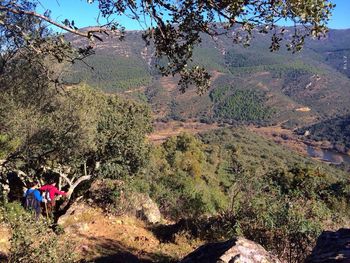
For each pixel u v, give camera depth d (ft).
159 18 11.26
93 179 53.72
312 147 506.89
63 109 39.45
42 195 37.47
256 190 36.19
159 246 37.70
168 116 613.93
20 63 21.84
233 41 11.09
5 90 26.55
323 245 13.48
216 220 40.01
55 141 40.24
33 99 30.12
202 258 16.57
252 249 16.42
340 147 498.28
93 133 45.06
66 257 19.98
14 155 37.24
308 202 33.04
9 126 32.27
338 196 54.03
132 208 50.16
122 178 55.06
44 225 20.38
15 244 18.29
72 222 42.47
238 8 9.73
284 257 25.58
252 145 366.84
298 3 9.33
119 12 11.03
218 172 179.83
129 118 54.90
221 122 615.16
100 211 47.80
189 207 49.21
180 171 125.39
